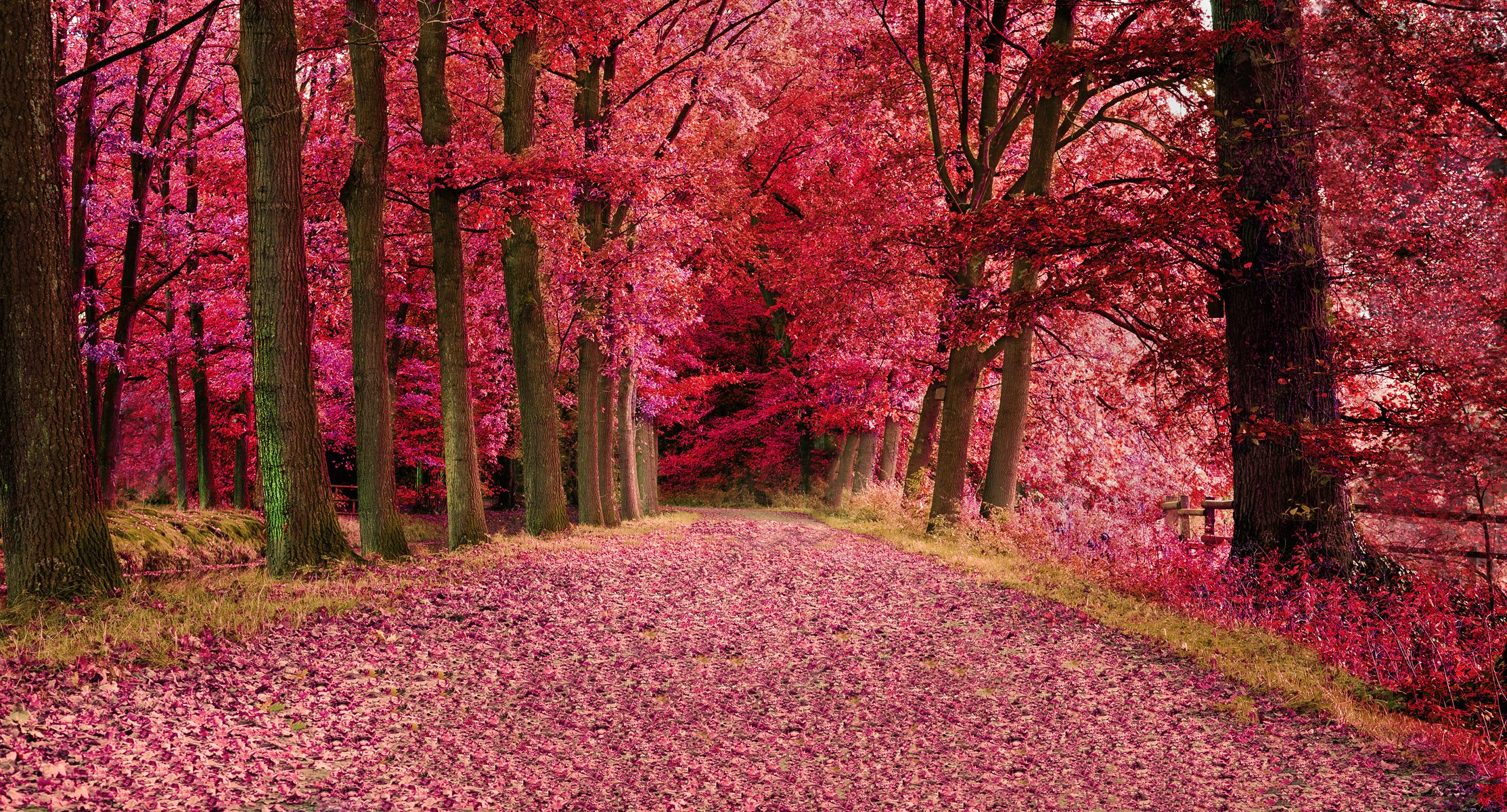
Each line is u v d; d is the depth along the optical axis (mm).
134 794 4906
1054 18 18625
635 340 21109
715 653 9672
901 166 20844
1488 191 9898
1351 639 8547
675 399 30672
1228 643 9047
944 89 21172
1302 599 9750
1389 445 10383
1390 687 7680
